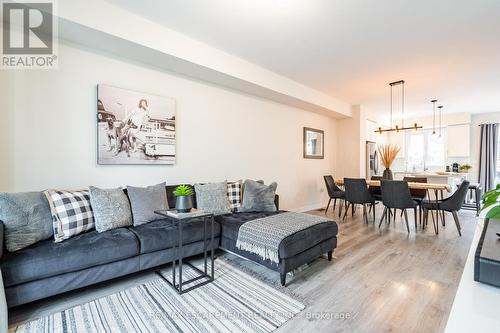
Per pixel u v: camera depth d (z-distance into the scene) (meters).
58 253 1.86
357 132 6.34
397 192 4.05
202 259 2.88
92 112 2.76
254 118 4.50
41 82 2.47
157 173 3.29
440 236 3.78
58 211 2.12
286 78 4.41
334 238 2.87
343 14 2.53
